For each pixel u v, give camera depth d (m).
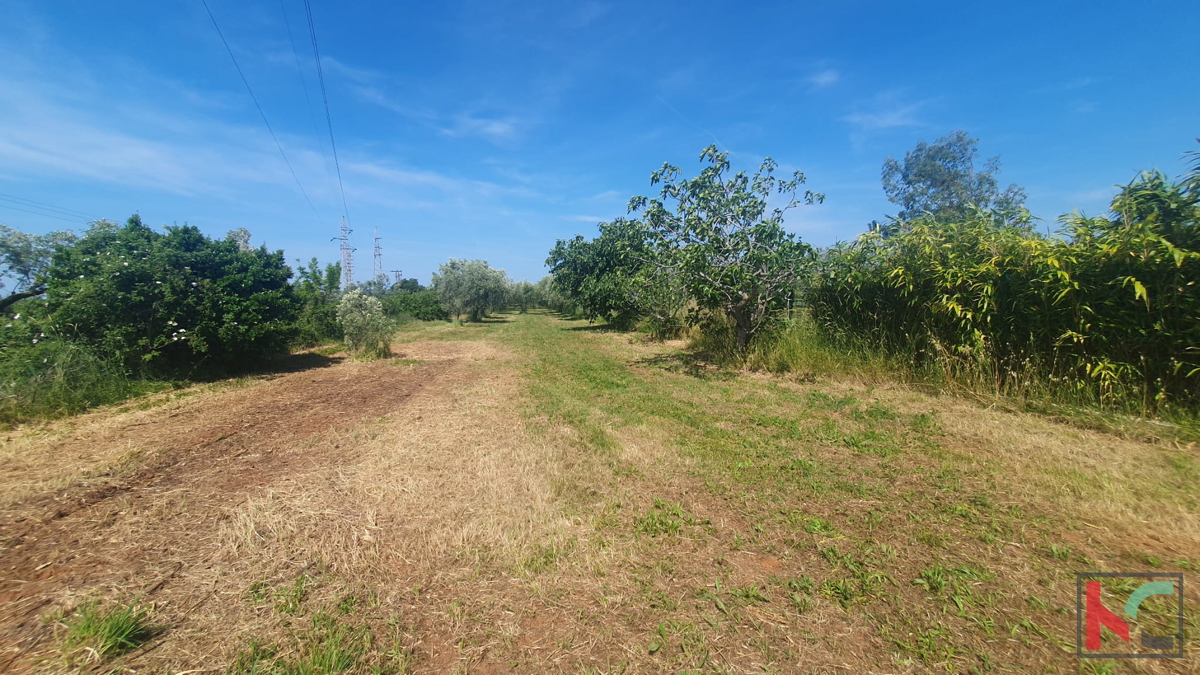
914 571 2.57
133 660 1.97
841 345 7.86
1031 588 2.40
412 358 11.67
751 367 8.63
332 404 6.55
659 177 9.15
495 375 8.98
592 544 2.86
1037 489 3.46
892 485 3.62
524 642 2.10
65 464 4.16
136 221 9.54
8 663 1.93
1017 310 5.77
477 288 26.36
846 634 2.13
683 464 4.11
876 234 7.66
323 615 2.24
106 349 7.43
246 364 9.62
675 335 14.21
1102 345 5.12
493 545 2.85
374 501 3.42
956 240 6.58
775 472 3.91
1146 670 1.89
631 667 1.96
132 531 3.00
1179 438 4.30
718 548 2.82
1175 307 4.65
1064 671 1.89
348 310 12.32
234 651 2.03
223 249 9.86
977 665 1.94
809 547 2.82
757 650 2.04
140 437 4.97
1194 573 2.48
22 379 6.09
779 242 8.57
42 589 2.42
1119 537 2.83
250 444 4.73
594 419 5.58
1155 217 4.97
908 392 6.38
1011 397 5.68
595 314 20.27
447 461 4.21
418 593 2.42
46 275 8.09
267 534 2.96
